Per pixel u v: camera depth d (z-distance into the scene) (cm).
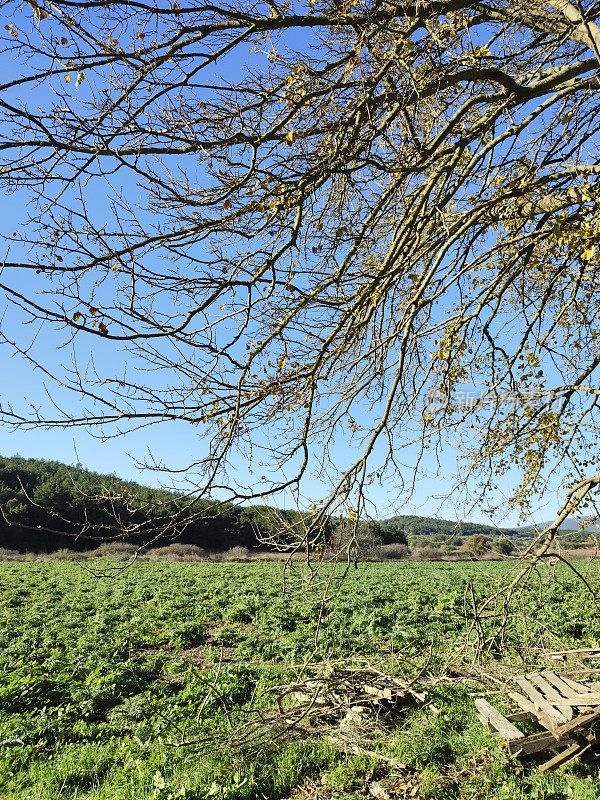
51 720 823
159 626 1647
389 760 670
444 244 448
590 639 1323
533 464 646
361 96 386
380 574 3172
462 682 903
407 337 425
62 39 315
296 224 390
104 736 800
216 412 353
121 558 4750
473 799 588
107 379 302
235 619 1784
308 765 675
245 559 5059
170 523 316
